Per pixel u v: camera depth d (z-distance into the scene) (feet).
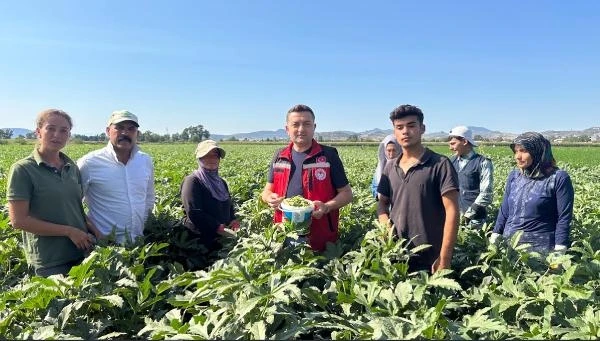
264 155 125.49
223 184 21.57
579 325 9.82
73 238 15.11
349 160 104.42
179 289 13.16
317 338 10.40
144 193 18.85
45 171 14.87
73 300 11.28
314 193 16.24
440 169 13.93
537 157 15.56
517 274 13.28
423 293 11.33
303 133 16.06
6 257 16.19
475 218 22.17
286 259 13.80
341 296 10.71
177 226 20.86
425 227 14.15
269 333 9.62
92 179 17.52
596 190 36.83
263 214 19.35
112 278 12.66
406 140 14.19
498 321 9.82
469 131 22.68
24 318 11.04
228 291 10.50
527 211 15.80
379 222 15.67
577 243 18.56
